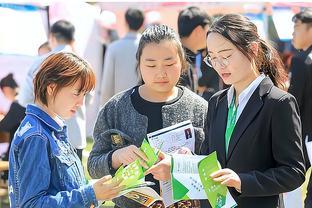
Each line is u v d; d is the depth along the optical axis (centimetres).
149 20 1183
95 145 320
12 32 679
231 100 280
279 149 263
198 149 309
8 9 681
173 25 1188
